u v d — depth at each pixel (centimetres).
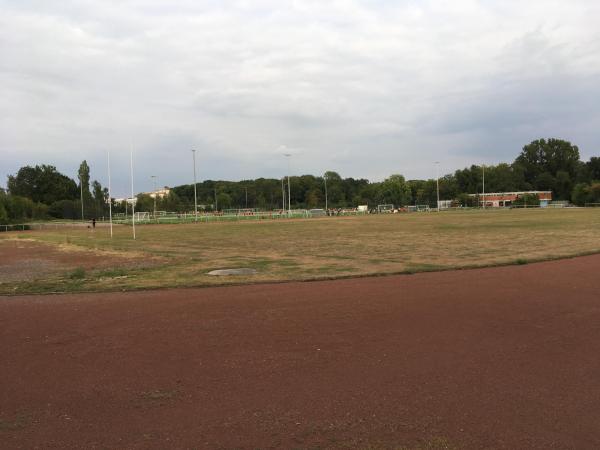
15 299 1245
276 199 17150
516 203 13712
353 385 580
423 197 17350
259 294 1219
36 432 471
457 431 460
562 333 797
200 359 691
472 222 5125
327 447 433
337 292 1220
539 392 552
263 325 885
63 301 1196
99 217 11475
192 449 433
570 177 16988
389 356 688
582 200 13262
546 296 1110
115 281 1527
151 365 669
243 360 682
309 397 546
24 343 799
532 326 841
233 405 529
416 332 812
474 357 679
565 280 1334
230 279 1484
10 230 6888
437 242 2736
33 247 3366
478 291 1188
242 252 2456
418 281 1369
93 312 1045
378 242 2853
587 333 794
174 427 478
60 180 14225
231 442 445
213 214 10450
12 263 2278
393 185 16762
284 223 6556
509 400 530
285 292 1239
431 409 509
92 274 1733
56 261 2328
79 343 791
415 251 2244
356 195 17475
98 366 670
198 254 2411
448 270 1580
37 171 13962
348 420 487
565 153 17700
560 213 7488
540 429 463
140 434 464
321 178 18588
